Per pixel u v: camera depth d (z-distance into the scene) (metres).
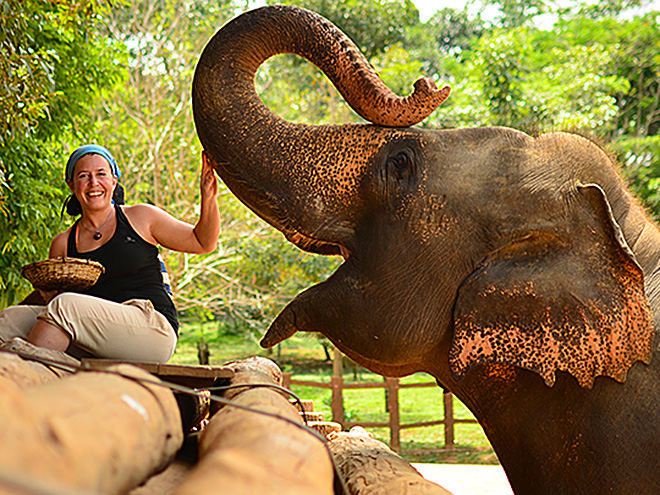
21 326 3.01
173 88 16.28
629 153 19.77
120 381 1.44
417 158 2.82
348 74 2.98
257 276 16.19
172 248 3.28
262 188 2.95
